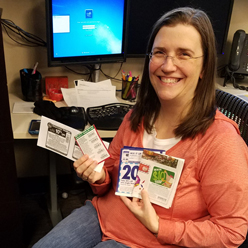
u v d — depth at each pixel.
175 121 1.02
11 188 1.40
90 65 1.87
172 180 0.93
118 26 1.70
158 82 0.97
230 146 0.87
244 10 1.94
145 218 0.93
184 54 0.90
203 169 0.91
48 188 2.01
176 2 1.73
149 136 1.08
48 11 1.49
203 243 0.88
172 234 0.90
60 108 1.52
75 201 2.04
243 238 0.87
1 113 1.25
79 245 1.05
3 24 1.68
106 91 1.79
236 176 0.85
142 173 0.98
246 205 0.86
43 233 1.76
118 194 1.01
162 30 0.93
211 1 1.76
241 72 1.95
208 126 0.92
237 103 1.26
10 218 1.46
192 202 0.94
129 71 1.96
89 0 1.58
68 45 1.63
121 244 1.01
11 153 1.33
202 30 0.89
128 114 1.18
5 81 1.21
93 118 1.48
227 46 2.03
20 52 1.77
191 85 0.94
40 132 1.05
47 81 1.81
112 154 1.17
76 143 1.04
